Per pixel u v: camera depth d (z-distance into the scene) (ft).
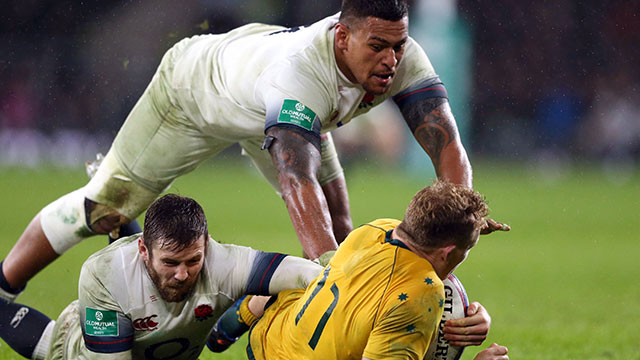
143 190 49.85
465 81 210.38
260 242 97.09
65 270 80.64
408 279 31.53
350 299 32.19
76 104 184.44
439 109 43.98
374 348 31.42
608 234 121.39
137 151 48.80
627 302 73.82
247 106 43.32
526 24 211.61
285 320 34.99
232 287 35.81
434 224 31.37
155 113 47.96
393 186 176.04
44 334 41.75
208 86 45.27
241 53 44.09
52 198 138.00
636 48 214.69
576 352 52.39
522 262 97.60
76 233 50.47
